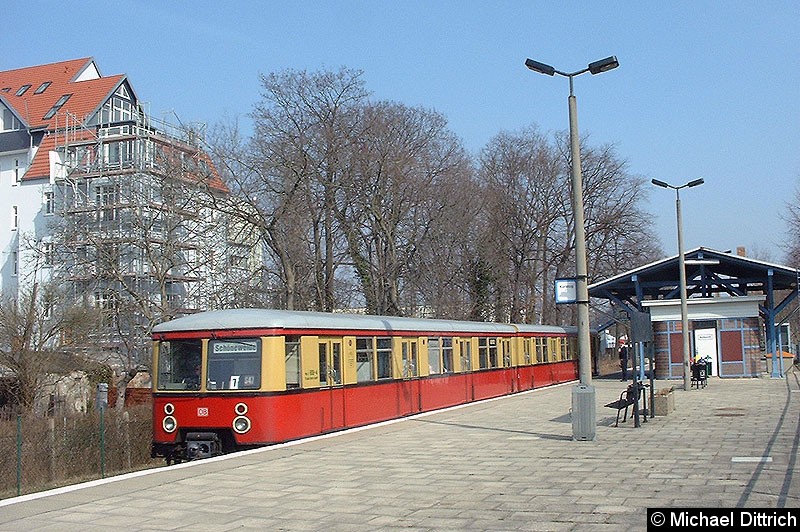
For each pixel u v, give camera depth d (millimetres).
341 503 10883
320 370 19188
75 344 33562
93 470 19969
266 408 17312
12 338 31203
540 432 18391
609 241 58375
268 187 38344
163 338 18312
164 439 17953
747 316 39344
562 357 43000
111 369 35938
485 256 54344
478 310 53938
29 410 29562
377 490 11727
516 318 58719
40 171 56719
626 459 13812
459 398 28141
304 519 9984
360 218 44156
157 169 37719
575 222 17406
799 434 16594
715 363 39656
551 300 61406
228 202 37125
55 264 37438
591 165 58250
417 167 44906
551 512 9766
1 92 63188
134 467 20594
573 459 14031
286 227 39500
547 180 58188
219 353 17797
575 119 17750
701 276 41938
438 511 10125
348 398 20297
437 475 12836
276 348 17641
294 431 17828
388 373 22844
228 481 12781
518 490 11289
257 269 39062
